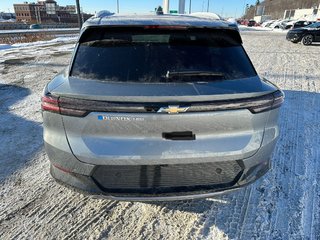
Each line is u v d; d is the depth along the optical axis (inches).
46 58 411.5
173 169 73.2
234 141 72.6
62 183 77.5
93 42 81.6
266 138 77.8
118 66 76.4
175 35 82.7
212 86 71.8
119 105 65.2
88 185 74.1
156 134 68.2
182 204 98.6
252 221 90.4
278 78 282.0
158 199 74.0
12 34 888.9
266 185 108.3
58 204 99.0
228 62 81.7
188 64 78.2
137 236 85.1
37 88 245.8
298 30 618.5
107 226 89.0
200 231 86.7
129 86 70.6
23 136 150.7
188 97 66.0
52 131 72.7
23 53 466.6
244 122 72.0
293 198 101.1
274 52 482.0
